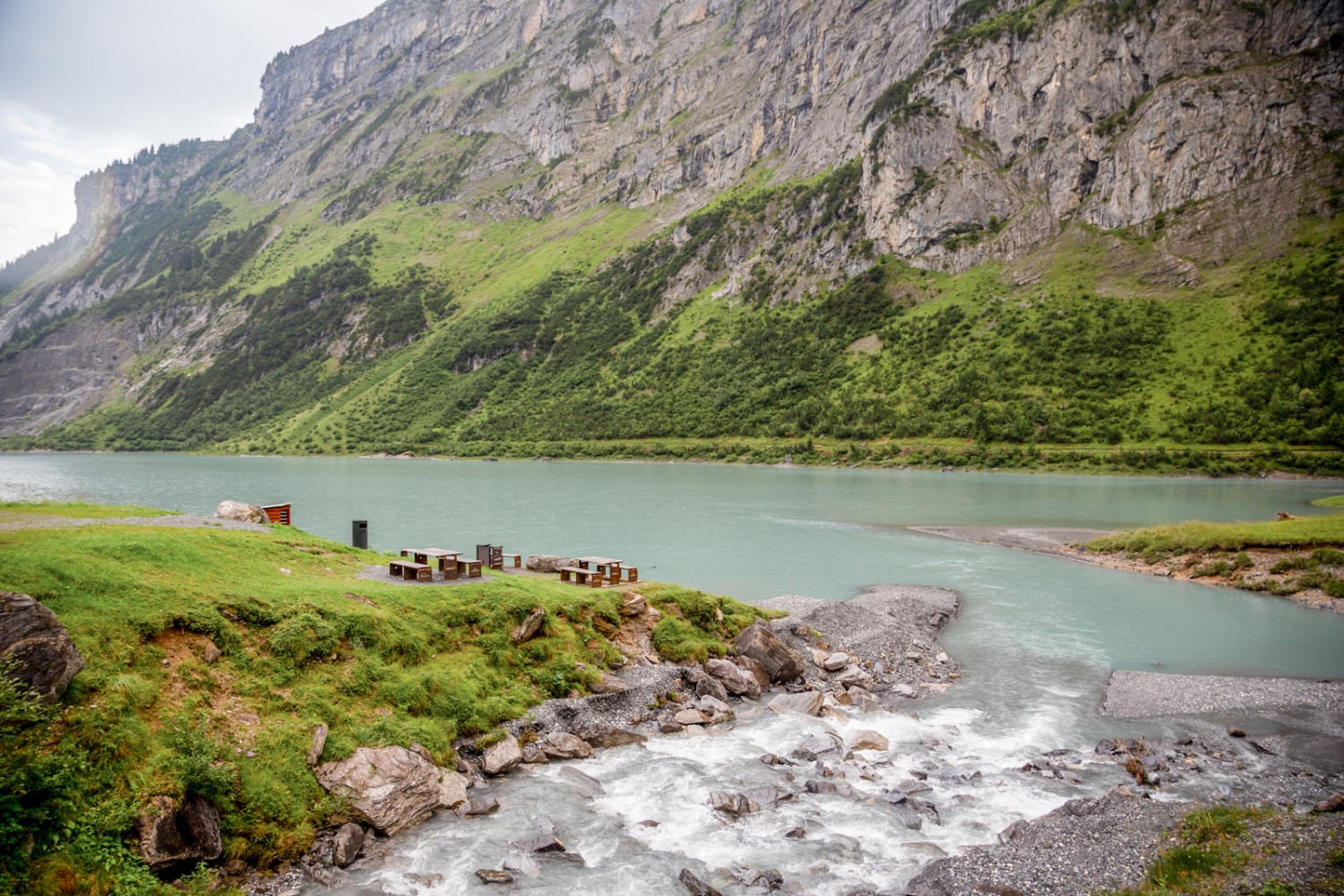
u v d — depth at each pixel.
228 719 18.30
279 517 42.91
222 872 15.66
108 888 13.63
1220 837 18.08
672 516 91.25
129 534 24.92
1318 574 49.09
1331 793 21.62
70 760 14.34
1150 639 39.31
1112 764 23.84
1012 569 58.75
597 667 28.28
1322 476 143.38
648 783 21.86
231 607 21.28
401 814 18.47
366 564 33.66
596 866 17.34
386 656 23.05
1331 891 14.98
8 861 12.87
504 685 25.23
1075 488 130.38
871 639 37.31
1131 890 16.06
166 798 15.45
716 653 31.95
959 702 30.16
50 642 15.57
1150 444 165.75
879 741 25.30
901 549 67.62
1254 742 25.77
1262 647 37.66
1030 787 22.14
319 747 18.78
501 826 18.89
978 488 131.12
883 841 18.77
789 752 24.55
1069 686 32.06
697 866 17.50
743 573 56.44
